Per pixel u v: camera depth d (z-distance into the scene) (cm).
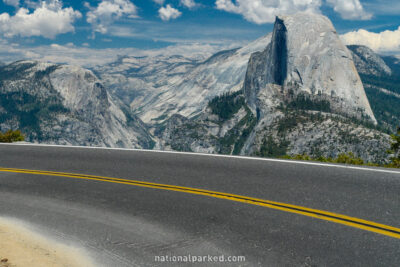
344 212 675
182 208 741
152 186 902
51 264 553
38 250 603
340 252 535
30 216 756
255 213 691
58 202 830
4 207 817
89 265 548
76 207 792
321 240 573
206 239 600
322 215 666
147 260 548
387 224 618
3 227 704
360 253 529
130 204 786
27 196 886
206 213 706
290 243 569
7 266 541
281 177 905
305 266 504
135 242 609
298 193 786
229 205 739
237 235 606
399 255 519
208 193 821
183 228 647
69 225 700
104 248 597
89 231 666
